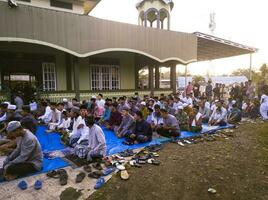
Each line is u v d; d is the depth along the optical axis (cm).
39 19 863
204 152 541
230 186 373
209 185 376
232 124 896
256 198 339
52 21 893
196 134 720
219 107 856
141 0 1465
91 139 471
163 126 674
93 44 998
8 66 1033
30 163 396
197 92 1345
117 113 755
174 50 1270
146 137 607
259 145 602
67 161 462
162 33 1218
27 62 1078
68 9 1286
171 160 484
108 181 380
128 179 389
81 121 555
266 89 1190
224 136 699
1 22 791
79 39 961
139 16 1530
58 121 762
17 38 823
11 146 475
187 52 1321
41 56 1110
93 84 1271
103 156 469
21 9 824
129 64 1404
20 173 388
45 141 621
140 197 338
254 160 487
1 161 449
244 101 1120
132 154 514
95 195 337
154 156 508
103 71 1303
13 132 381
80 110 573
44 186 360
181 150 559
